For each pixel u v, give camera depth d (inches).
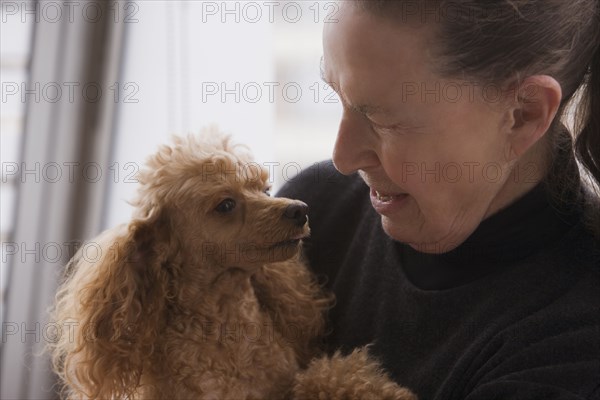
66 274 56.4
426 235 34.7
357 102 31.7
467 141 31.9
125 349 40.1
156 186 43.8
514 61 30.9
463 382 32.1
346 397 37.4
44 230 81.7
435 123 31.3
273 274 44.6
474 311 34.0
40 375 82.0
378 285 39.4
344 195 44.4
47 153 80.9
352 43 30.8
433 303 35.5
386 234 39.5
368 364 37.8
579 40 32.3
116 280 40.9
